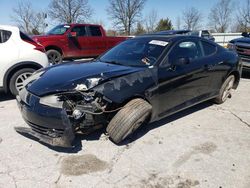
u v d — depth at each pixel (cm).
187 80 428
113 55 454
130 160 331
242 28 5006
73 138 317
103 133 391
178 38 443
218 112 505
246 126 444
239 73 565
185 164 326
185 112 499
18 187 279
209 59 480
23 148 354
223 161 334
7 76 539
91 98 321
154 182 291
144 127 405
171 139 388
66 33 1016
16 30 555
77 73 364
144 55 414
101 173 304
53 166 315
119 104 344
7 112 484
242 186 288
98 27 1114
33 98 339
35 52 564
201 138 394
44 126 331
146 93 364
